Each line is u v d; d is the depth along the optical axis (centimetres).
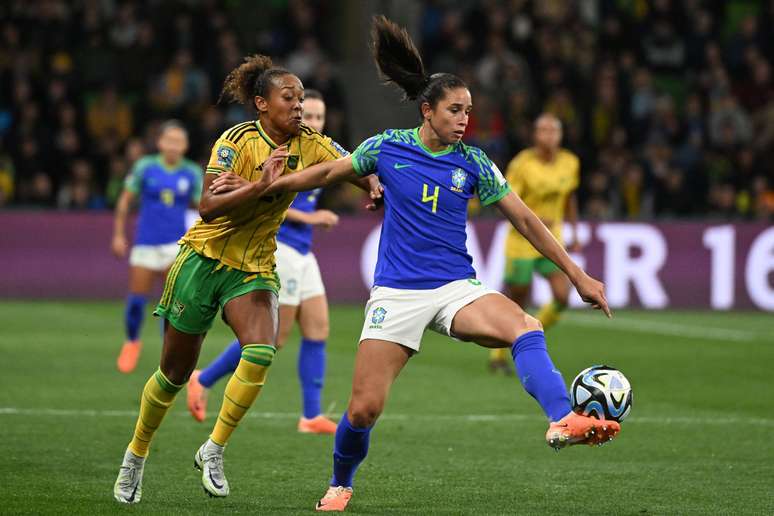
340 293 5716
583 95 6919
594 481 2211
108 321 4916
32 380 3394
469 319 1869
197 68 6825
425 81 1909
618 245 5806
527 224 1905
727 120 6838
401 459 2406
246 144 1972
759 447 2584
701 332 4953
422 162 1886
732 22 8469
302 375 2727
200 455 1939
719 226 5816
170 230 3875
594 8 7938
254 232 1956
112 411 2908
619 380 1766
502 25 7188
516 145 6588
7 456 2336
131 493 1945
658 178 6362
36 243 5672
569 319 5431
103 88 6750
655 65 7469
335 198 6134
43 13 6994
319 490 2095
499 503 2011
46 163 6259
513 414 2983
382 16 1938
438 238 1889
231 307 1948
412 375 3684
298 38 7194
